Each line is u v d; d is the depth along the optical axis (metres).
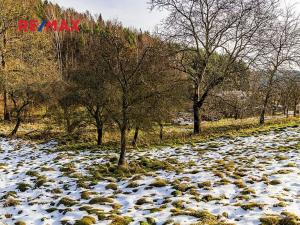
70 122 25.50
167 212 9.07
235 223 7.84
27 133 27.06
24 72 33.62
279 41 28.06
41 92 25.64
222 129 26.77
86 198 11.08
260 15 24.41
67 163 16.52
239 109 28.86
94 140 24.00
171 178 12.77
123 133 15.46
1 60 35.56
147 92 15.86
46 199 11.27
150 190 11.46
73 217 9.30
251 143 19.38
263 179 11.39
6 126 30.44
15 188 12.80
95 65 19.94
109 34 16.17
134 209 9.73
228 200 9.84
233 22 24.23
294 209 8.48
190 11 24.67
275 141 19.14
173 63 24.62
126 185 12.32
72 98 21.86
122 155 15.41
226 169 13.35
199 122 26.12
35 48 37.09
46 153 19.91
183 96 20.62
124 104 15.38
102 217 9.06
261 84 28.34
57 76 34.31
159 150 19.33
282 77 28.61
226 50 25.20
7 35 36.78
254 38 24.92
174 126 33.84
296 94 39.06
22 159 18.47
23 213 9.97
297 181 10.95
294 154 15.20
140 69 16.09
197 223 7.91
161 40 24.50
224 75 25.36
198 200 9.91
